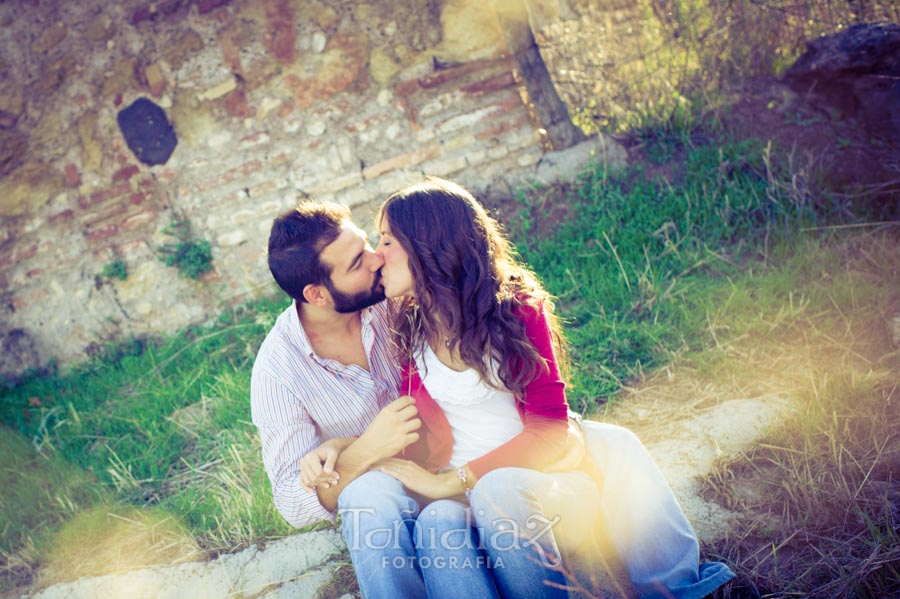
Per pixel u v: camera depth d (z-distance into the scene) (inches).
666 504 90.6
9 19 197.2
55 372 207.5
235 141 203.2
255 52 198.8
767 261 161.2
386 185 204.2
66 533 134.4
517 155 202.5
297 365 96.6
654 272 164.2
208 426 156.8
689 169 186.2
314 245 89.4
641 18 213.0
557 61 210.5
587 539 96.0
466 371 90.5
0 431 174.9
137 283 207.3
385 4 197.3
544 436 88.7
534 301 92.0
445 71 201.0
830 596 90.9
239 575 116.1
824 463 108.7
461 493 90.4
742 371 132.3
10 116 198.7
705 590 85.3
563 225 185.6
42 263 207.8
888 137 173.2
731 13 199.6
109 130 201.6
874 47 174.6
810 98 187.0
